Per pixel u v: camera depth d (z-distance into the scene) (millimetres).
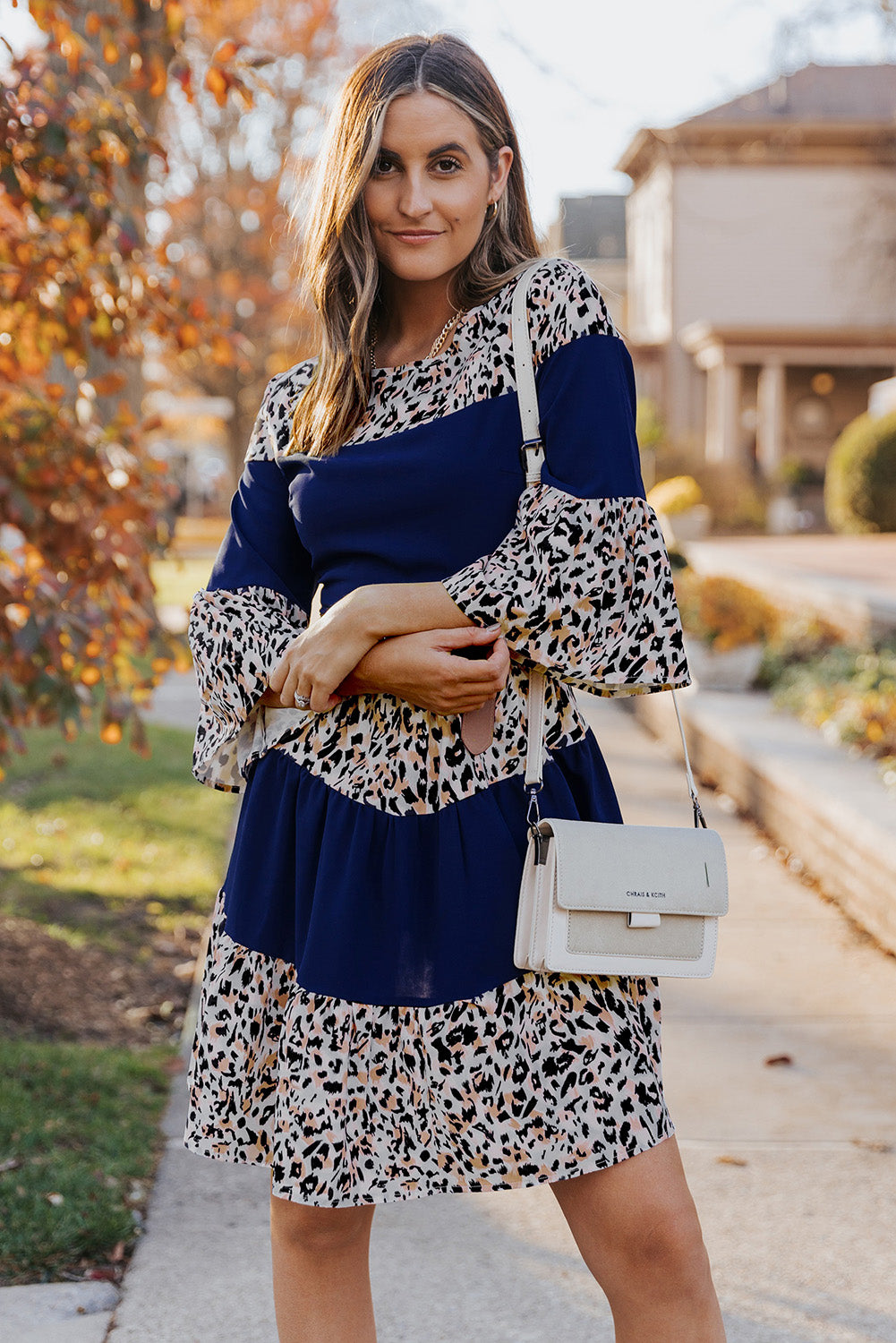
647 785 7598
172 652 4191
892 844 4688
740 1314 2529
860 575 12766
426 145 1782
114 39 3854
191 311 4043
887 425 21625
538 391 1765
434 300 1881
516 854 1740
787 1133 3332
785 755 6543
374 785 1764
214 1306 2561
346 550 1824
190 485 38156
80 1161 3082
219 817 6785
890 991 4340
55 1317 2512
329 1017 1740
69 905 5195
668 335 31609
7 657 3684
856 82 30922
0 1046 3666
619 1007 1726
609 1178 1694
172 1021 4121
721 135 29688
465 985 1711
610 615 1701
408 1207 3016
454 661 1673
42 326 3980
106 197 3674
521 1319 2535
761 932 4973
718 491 25953
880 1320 2510
